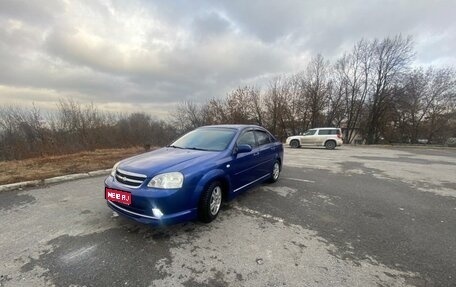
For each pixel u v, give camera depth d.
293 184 5.88
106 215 3.72
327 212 4.08
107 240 2.97
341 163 9.59
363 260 2.65
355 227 3.51
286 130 32.09
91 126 14.82
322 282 2.26
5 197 4.55
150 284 2.21
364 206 4.42
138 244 2.89
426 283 2.28
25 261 2.52
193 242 2.97
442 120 32.38
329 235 3.23
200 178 3.22
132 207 2.99
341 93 32.31
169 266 2.48
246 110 31.55
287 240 3.06
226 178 3.72
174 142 4.71
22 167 7.18
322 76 31.12
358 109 32.22
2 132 11.67
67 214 3.75
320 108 31.19
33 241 2.93
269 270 2.43
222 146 4.07
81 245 2.85
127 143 15.91
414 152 15.81
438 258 2.72
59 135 12.80
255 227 3.42
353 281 2.29
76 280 2.24
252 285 2.21
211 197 3.44
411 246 2.98
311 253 2.77
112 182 3.25
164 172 3.02
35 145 10.89
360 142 33.78
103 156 9.73
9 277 2.26
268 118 32.06
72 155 10.02
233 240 3.03
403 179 6.75
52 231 3.19
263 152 5.09
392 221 3.75
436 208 4.38
